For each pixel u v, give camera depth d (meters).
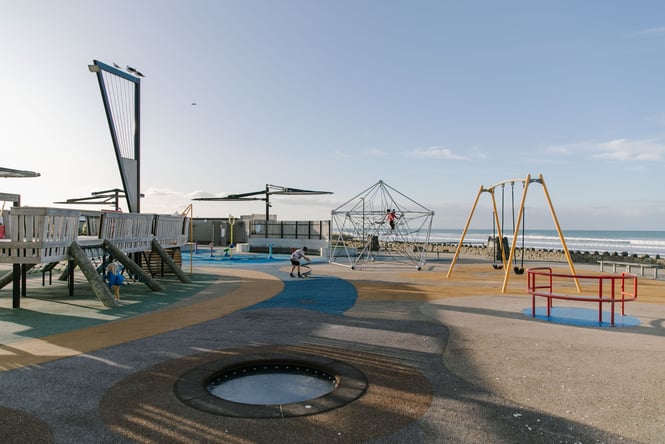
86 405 4.42
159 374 5.38
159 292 12.83
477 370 5.64
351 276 17.69
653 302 11.29
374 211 24.14
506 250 29.73
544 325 8.41
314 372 5.79
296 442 3.66
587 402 4.59
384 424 4.01
